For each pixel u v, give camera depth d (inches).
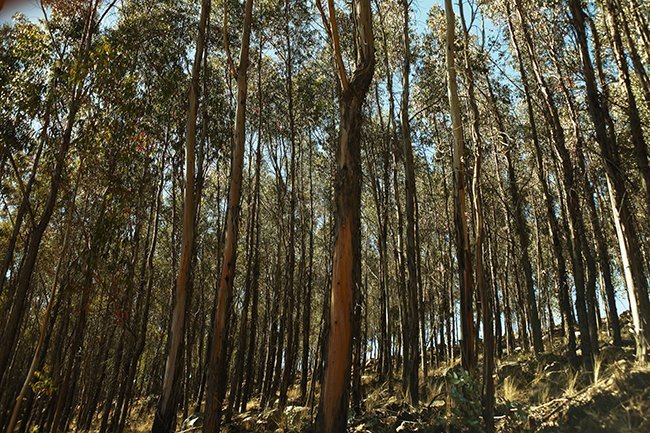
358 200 272.5
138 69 541.3
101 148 353.7
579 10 341.1
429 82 636.7
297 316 814.5
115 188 366.9
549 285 863.7
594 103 323.3
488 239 663.1
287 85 717.3
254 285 756.0
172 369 398.9
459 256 295.7
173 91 536.1
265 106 761.0
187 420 502.9
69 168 388.5
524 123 653.9
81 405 818.2
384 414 355.3
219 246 649.0
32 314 868.0
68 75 314.8
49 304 297.6
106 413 664.4
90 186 379.2
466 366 268.5
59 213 573.3
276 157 764.6
